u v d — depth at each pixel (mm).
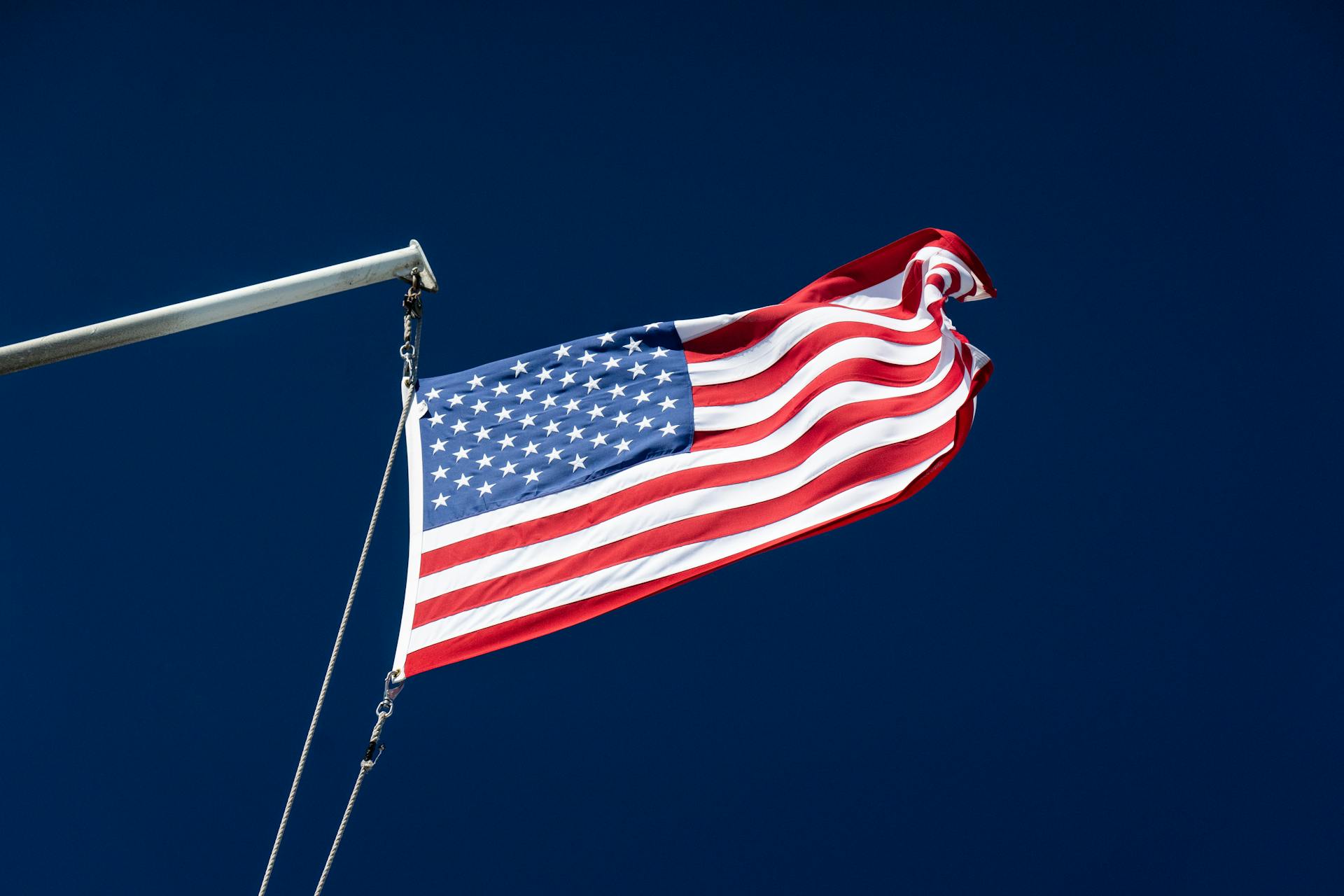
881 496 46375
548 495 46344
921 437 47750
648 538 45375
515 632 43500
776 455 47531
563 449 47438
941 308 50156
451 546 45125
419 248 42625
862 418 47625
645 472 46750
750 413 48750
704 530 45750
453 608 43844
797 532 45656
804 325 50156
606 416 48250
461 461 47156
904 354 50156
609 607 44156
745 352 50250
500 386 49219
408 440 47781
